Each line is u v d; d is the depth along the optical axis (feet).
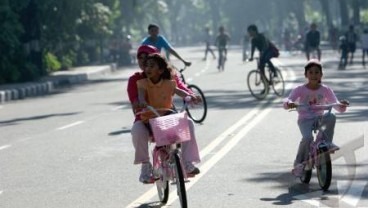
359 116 120.98
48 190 73.41
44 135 114.83
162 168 61.82
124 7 426.10
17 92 201.05
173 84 63.26
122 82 250.78
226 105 147.64
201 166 83.20
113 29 403.13
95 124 125.70
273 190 70.08
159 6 588.50
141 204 66.28
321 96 70.18
